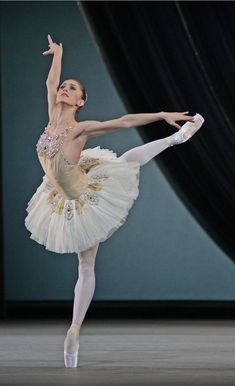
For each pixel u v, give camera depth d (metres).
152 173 18.17
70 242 8.64
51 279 18.48
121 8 17.27
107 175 8.80
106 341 12.05
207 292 18.08
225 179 17.20
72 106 8.88
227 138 17.00
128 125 8.63
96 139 18.42
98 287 18.31
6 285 18.52
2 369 8.31
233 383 7.04
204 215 17.52
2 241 18.02
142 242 18.27
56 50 9.22
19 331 14.38
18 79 18.70
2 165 18.19
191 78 17.00
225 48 16.89
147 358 9.46
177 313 18.03
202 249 18.08
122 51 17.30
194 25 16.94
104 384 6.96
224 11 16.88
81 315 8.69
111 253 18.33
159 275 18.22
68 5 18.67
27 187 18.62
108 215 8.69
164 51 17.11
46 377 7.57
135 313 18.12
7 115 18.69
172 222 18.16
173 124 8.62
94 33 17.41
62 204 8.77
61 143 8.64
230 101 16.91
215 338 12.56
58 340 12.29
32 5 18.72
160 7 17.11
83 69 18.58
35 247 18.56
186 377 7.55
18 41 18.70
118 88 17.38
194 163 17.34
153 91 17.19
